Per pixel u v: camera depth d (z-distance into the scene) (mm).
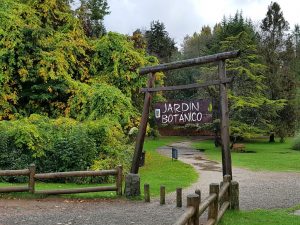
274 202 13172
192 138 59562
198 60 11852
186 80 56781
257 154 34719
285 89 47469
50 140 18125
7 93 22734
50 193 12430
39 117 20500
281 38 54844
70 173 12508
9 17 23078
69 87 23797
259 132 41719
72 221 9602
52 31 25609
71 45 25188
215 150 40375
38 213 10367
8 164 17109
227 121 11227
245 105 39969
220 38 51938
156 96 28094
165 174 20500
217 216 8492
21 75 22797
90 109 22969
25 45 23141
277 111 45844
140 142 13070
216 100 41250
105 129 19094
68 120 20141
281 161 28484
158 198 13062
